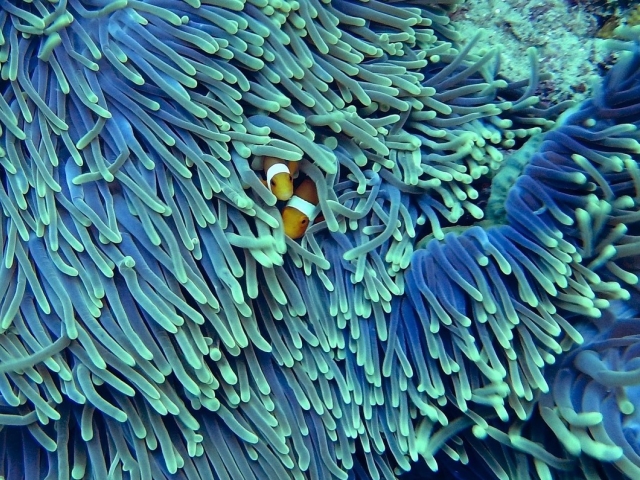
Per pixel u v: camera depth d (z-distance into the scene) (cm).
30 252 29
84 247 29
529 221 32
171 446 31
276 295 31
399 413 35
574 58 42
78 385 29
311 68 34
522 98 38
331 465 34
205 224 30
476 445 37
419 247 35
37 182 29
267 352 34
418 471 40
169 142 30
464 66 38
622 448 30
